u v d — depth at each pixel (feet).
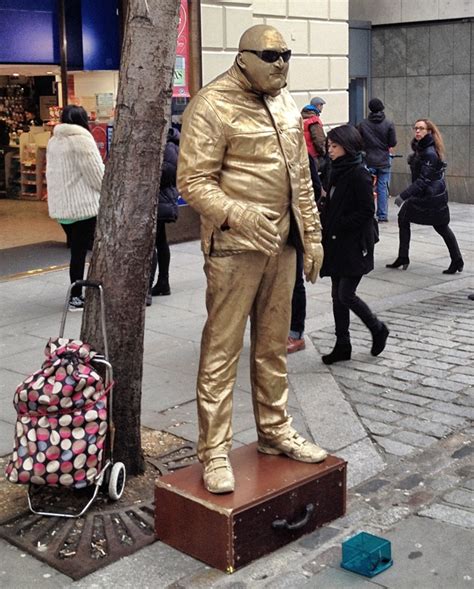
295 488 13.33
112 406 14.83
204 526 12.80
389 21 55.16
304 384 20.83
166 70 14.29
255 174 12.63
